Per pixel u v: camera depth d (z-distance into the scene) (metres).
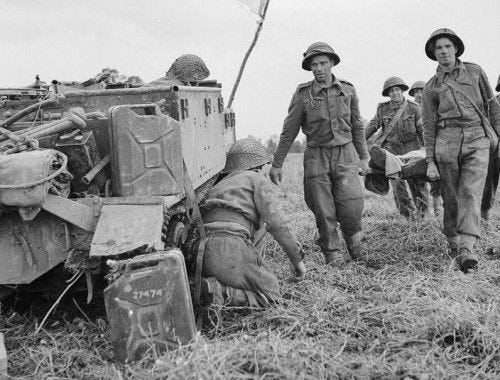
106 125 4.15
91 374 3.34
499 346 3.42
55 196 3.70
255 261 4.24
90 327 4.11
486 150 5.61
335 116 5.80
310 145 5.96
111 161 4.00
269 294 4.26
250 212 4.38
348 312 4.21
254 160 4.69
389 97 8.54
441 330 3.73
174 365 3.13
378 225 7.30
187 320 3.39
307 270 5.47
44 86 6.07
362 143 6.05
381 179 7.05
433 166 5.87
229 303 4.15
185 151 5.10
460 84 5.64
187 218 4.75
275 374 3.00
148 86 5.34
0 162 3.49
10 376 3.29
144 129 4.05
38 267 3.84
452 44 5.65
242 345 3.33
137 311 3.39
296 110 5.93
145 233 3.62
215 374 2.93
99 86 5.77
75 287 4.37
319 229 5.95
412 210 7.94
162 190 4.15
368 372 3.16
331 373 3.10
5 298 4.53
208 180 6.19
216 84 6.79
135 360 3.38
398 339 3.66
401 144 8.52
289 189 12.11
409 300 4.27
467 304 4.07
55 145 3.95
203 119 5.82
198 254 4.09
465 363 3.39
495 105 5.69
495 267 5.40
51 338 3.84
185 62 6.54
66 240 3.79
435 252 6.09
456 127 5.66
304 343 3.45
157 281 3.39
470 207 5.47
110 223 3.69
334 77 5.86
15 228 3.84
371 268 5.70
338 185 5.87
